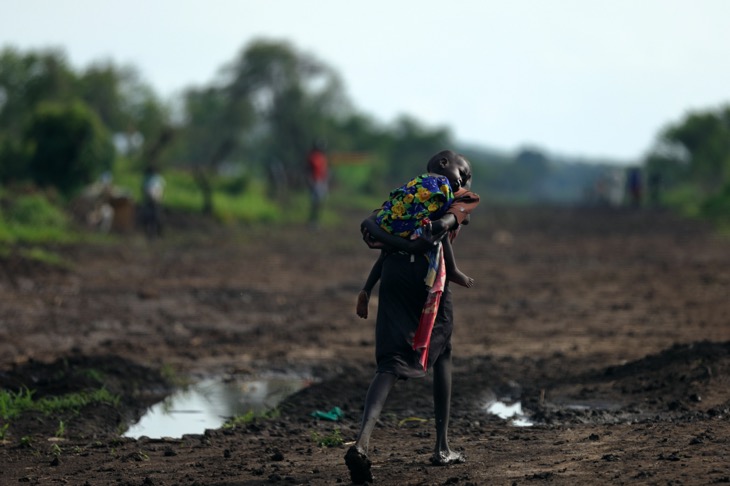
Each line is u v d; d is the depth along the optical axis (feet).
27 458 63.36
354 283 172.55
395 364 54.49
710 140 547.49
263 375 94.73
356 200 534.37
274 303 145.38
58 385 84.12
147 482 55.42
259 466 59.31
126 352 104.12
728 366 81.15
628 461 54.90
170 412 79.77
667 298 148.15
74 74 443.32
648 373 84.43
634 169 521.65
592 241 278.87
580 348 105.19
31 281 159.33
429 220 55.42
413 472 55.88
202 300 146.51
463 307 142.20
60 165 264.31
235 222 320.70
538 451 60.34
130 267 187.62
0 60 419.74
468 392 83.56
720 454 54.90
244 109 646.74
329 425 73.20
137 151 457.27
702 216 397.19
